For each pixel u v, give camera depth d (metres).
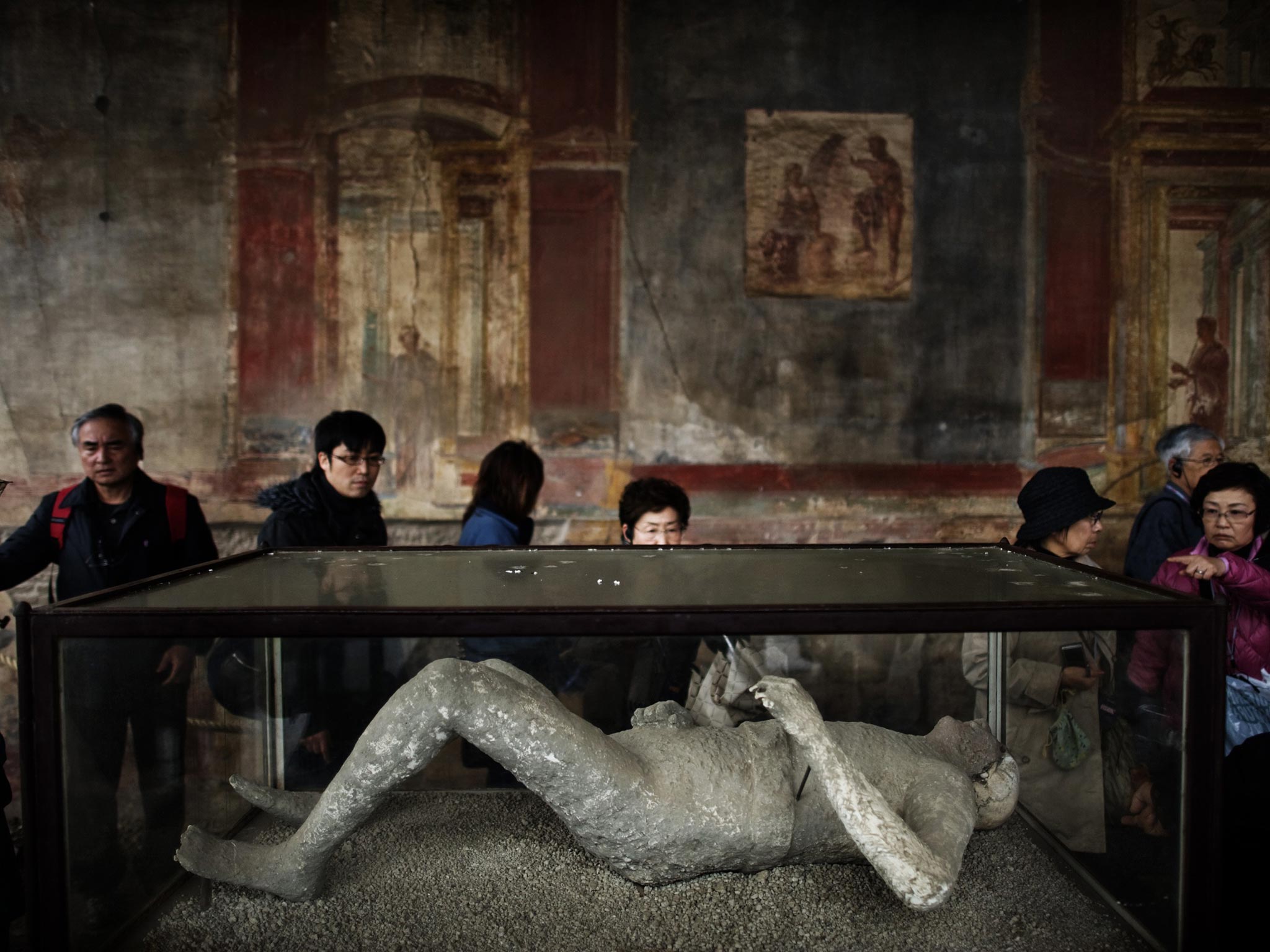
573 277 4.72
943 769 1.70
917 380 4.79
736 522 4.75
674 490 2.78
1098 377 4.79
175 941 1.51
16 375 4.52
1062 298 4.78
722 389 4.76
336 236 4.64
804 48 4.74
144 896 1.60
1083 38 4.73
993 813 1.80
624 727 1.89
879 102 4.76
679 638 1.88
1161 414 4.78
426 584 1.67
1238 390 4.77
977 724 1.93
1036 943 1.52
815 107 4.75
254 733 2.05
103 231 4.55
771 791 1.62
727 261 4.75
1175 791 1.41
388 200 4.66
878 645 2.00
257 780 2.06
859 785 1.43
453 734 1.48
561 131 4.69
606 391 4.73
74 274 4.54
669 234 4.73
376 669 2.04
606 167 4.70
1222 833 1.38
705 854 1.59
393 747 1.45
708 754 1.64
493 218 4.69
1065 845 1.79
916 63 4.76
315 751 2.07
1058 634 1.65
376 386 4.67
